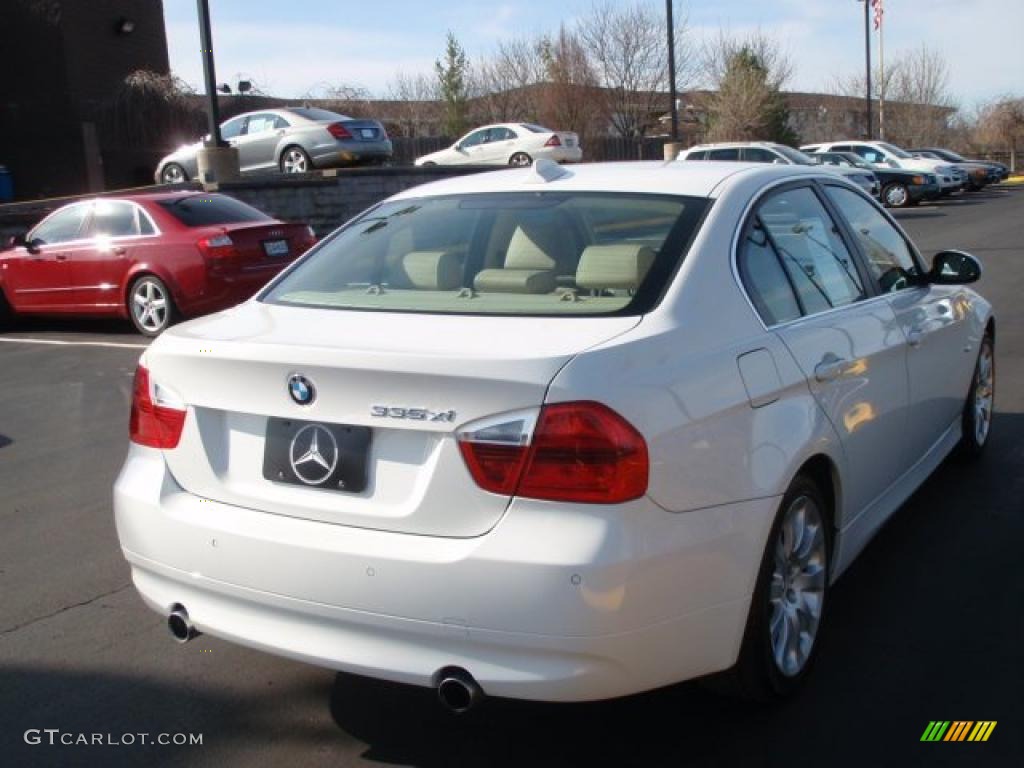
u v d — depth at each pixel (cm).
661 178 388
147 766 324
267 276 1116
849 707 340
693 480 288
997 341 906
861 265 433
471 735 335
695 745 323
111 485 613
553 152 2550
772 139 4397
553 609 267
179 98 2573
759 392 318
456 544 279
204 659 394
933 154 3522
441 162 2689
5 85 2527
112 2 2595
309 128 1984
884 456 415
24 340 1155
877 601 414
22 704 363
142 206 1125
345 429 296
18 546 516
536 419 272
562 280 348
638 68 4225
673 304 315
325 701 361
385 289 370
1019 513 501
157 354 333
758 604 315
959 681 354
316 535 295
